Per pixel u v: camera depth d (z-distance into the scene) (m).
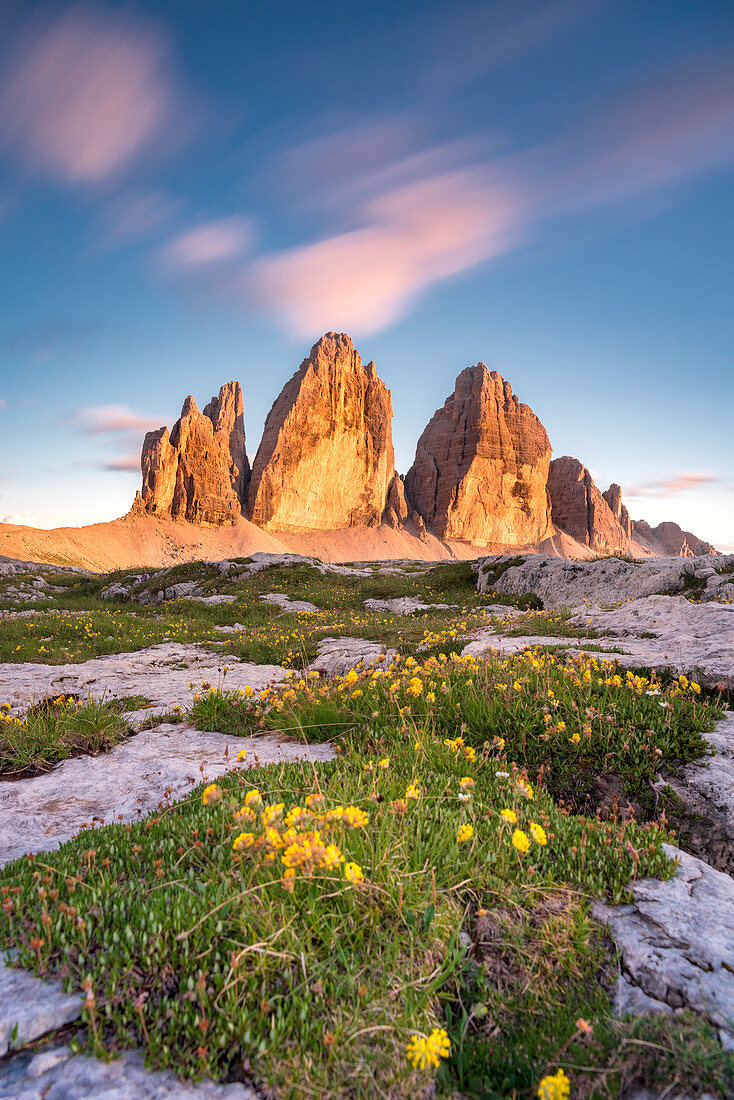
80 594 39.03
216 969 2.53
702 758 5.63
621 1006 2.61
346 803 3.94
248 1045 2.26
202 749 7.18
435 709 7.29
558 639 13.08
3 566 52.56
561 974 2.79
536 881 3.31
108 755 7.05
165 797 5.05
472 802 3.98
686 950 2.92
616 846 3.79
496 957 2.85
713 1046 2.29
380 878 3.05
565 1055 2.33
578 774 5.71
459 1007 2.64
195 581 38.03
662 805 5.20
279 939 2.66
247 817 3.20
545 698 6.89
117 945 2.70
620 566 24.28
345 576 37.00
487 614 21.02
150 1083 2.11
